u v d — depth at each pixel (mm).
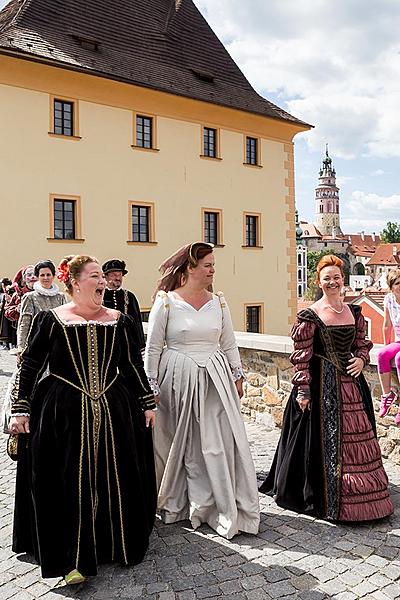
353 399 3879
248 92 23875
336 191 147875
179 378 3758
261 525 3746
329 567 3189
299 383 3910
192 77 21984
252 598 2898
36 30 18156
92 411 3156
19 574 3168
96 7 20609
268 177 23250
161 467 3877
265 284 23188
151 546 3463
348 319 3994
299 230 102375
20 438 3250
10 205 16344
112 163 18531
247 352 6621
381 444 4996
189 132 20625
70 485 3049
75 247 17656
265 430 6219
